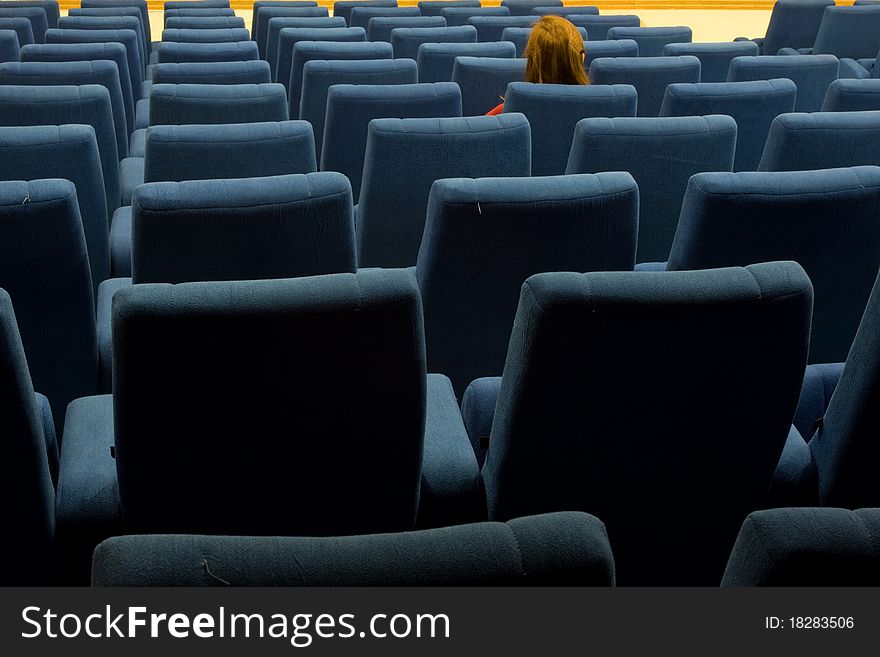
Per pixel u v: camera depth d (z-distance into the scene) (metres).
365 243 3.22
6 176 2.76
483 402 2.04
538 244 2.16
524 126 3.03
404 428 1.56
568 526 0.91
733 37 10.41
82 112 3.58
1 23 6.21
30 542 1.62
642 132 2.98
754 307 1.46
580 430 1.59
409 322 1.42
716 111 3.80
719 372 1.53
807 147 2.94
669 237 3.22
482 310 2.28
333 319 1.39
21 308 2.13
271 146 2.95
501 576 0.88
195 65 4.43
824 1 6.97
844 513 0.96
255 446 1.53
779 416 1.62
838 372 2.13
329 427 1.53
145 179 2.95
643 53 6.09
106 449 1.85
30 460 1.50
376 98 3.68
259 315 1.37
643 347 1.48
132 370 1.40
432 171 3.04
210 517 1.63
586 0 10.99
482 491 1.82
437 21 6.43
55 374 2.30
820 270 2.31
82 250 2.11
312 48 4.98
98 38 5.68
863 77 6.26
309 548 0.89
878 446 1.75
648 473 1.67
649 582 1.86
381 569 0.88
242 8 11.02
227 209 2.07
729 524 1.78
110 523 1.71
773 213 2.18
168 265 2.13
